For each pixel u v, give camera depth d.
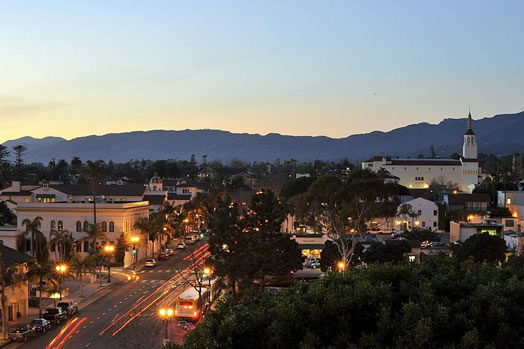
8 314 62.88
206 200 146.00
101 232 93.44
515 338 24.59
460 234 109.19
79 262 78.56
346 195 85.19
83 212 104.75
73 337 56.69
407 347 23.38
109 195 150.25
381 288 26.25
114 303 72.75
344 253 82.56
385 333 24.59
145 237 113.31
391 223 138.12
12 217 139.50
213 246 67.94
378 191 85.81
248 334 26.45
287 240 73.12
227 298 30.50
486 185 161.00
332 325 25.83
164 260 109.75
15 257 64.25
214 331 26.92
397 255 81.62
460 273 30.30
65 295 76.44
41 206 105.38
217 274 66.44
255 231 69.94
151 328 59.66
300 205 89.94
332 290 26.98
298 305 26.38
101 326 61.00
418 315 24.48
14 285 60.53
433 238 117.00
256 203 71.00
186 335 28.48
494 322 25.03
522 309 25.59
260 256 67.06
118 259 101.62
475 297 26.31
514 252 92.12
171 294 77.31
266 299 29.89
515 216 135.50
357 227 86.12
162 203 145.88
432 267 32.00
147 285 84.56
